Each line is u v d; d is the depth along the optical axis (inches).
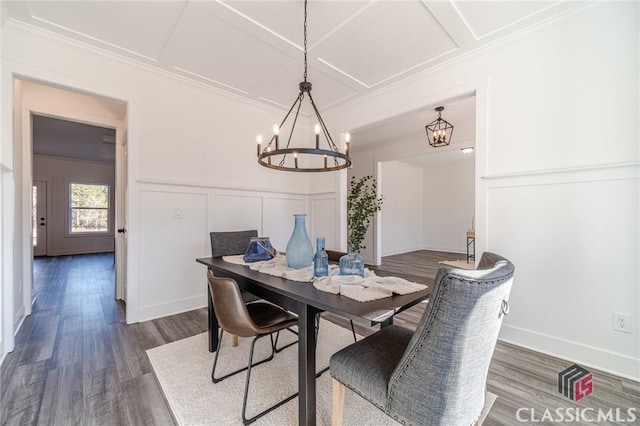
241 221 138.6
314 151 65.7
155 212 112.0
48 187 288.8
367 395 44.3
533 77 86.0
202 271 124.7
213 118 129.2
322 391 66.4
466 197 296.5
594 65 76.5
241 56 102.7
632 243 71.7
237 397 63.6
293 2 76.4
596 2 75.0
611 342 74.3
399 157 208.5
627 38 72.3
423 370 37.2
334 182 156.1
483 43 93.4
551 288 83.0
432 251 312.8
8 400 62.7
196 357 81.2
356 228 169.3
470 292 33.7
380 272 73.6
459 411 37.0
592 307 76.9
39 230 284.2
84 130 205.6
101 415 58.3
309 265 74.5
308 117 163.8
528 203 86.8
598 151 76.0
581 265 78.4
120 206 136.3
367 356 49.1
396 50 97.9
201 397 63.4
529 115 86.7
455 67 103.3
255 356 82.1
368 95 133.2
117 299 138.1
